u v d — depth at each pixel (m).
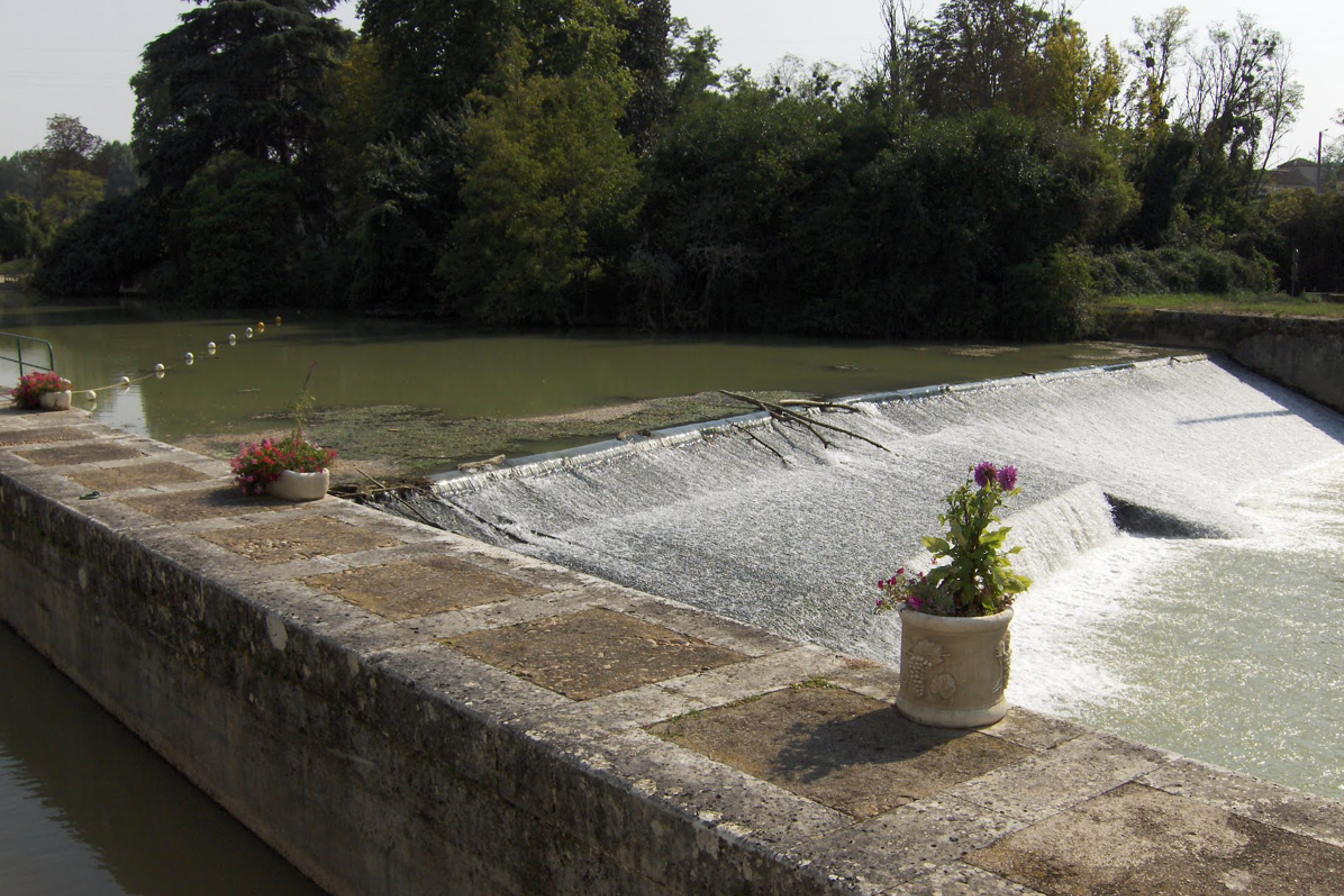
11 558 11.67
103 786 8.74
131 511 10.27
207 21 50.62
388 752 6.50
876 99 39.50
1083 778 5.11
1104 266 41.78
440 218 43.09
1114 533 17.20
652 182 40.34
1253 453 24.61
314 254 48.97
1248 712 10.99
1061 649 12.53
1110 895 4.18
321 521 10.02
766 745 5.45
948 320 37.38
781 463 16.97
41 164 147.00
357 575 8.34
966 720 5.61
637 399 22.36
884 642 11.13
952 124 38.00
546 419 19.77
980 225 36.91
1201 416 26.30
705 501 14.77
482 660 6.62
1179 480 20.48
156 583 8.84
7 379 25.23
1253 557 16.25
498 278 38.59
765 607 11.34
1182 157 46.84
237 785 8.06
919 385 25.25
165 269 54.09
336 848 7.09
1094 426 23.30
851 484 16.09
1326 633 13.14
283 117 50.25
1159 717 10.85
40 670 10.96
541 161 38.69
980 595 5.64
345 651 6.77
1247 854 4.48
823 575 12.30
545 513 13.50
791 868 4.36
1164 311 34.59
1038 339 36.34
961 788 5.02
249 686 7.77
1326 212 49.59
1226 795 4.97
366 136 48.62
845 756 5.32
